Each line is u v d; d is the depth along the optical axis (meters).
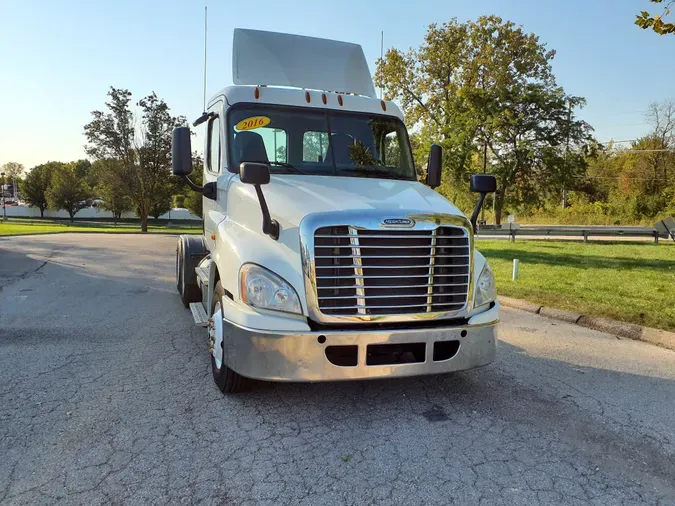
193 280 7.26
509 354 5.69
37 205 75.56
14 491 2.84
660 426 3.89
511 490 2.99
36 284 9.50
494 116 27.41
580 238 26.03
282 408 4.06
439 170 5.88
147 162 40.16
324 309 3.65
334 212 3.73
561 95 28.22
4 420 3.72
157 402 4.12
